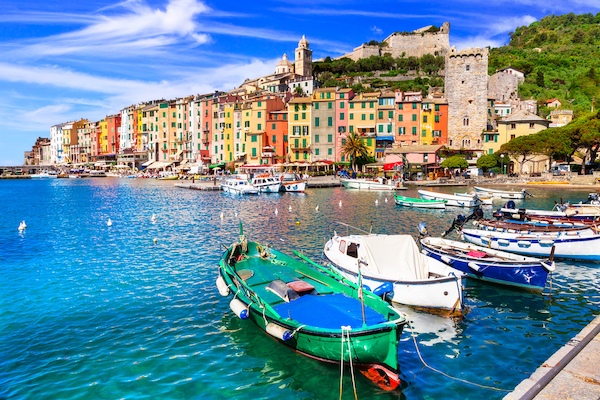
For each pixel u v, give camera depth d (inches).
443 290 572.4
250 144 3978.8
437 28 6752.0
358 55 6815.9
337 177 3415.4
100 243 1095.6
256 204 2000.5
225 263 650.8
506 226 1050.1
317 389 412.5
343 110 3690.9
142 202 2180.1
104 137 6240.2
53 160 7539.4
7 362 466.6
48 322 573.9
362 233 1214.3
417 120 3555.6
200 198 2348.7
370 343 414.3
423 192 2062.0
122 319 582.6
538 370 331.0
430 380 426.3
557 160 3614.7
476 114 3590.1
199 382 424.8
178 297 668.1
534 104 4318.4
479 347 495.2
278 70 6663.4
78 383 424.5
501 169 3270.2
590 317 586.6
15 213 1776.6
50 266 863.1
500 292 688.4
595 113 2930.6
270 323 471.5
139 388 415.5
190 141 4830.2
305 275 619.2
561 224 1088.2
